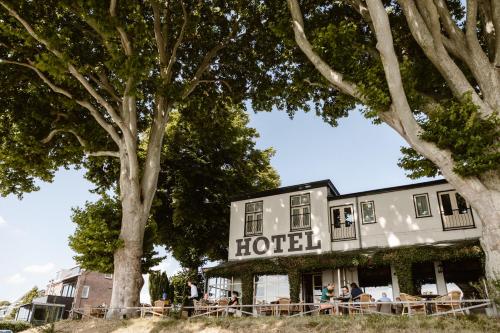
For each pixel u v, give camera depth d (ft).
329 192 71.00
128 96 50.75
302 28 46.75
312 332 33.17
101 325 44.04
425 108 44.32
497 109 37.83
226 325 38.19
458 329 29.58
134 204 52.34
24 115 57.26
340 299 46.75
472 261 54.80
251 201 73.92
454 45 42.06
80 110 61.16
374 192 63.41
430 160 40.04
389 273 59.36
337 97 57.11
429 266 57.93
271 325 36.35
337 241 63.26
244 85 67.97
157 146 56.39
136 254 50.39
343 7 55.26
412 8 40.81
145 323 42.39
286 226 68.18
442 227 56.39
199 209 84.89
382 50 36.88
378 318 34.09
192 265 93.81
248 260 67.41
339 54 43.86
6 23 46.16
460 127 36.96
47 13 51.06
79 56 55.01
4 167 56.44
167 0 58.65
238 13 60.18
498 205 34.17
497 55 40.06
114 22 45.50
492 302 32.48
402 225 59.47
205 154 90.48
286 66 62.95
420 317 33.53
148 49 48.47
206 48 65.10
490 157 34.71
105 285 153.58
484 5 44.45
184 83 57.67
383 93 39.40
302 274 65.41
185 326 39.73
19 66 53.83
